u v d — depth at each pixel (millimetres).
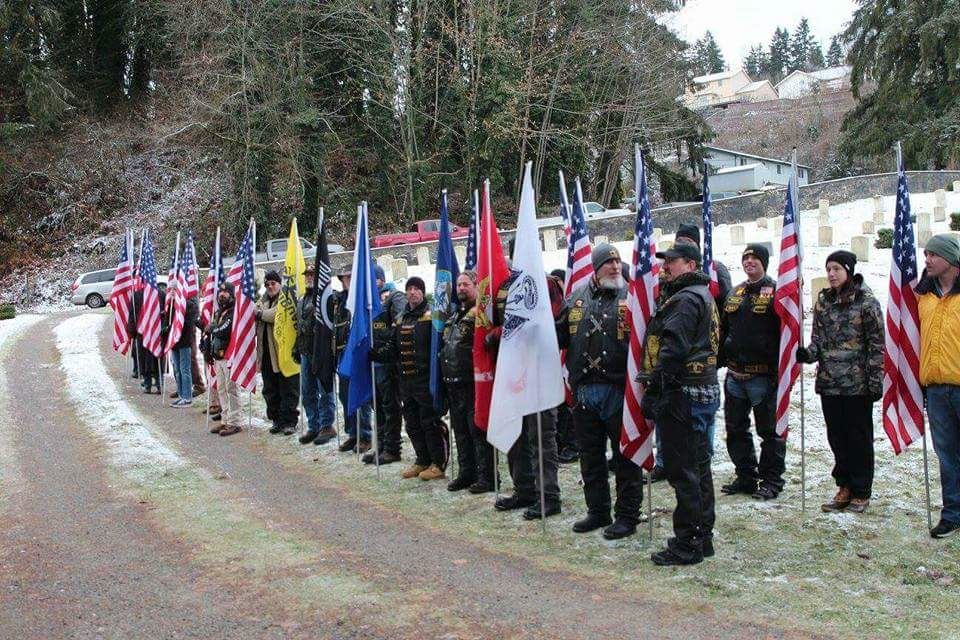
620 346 6547
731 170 57062
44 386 16094
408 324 8727
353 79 41156
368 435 10062
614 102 41188
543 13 39688
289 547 6746
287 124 37812
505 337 6941
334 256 29969
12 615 5535
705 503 6082
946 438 6219
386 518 7508
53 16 43562
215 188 43000
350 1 37594
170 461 9945
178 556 6633
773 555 6055
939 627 4809
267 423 12148
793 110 88312
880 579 5562
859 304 6750
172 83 43250
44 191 45625
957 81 44750
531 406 6867
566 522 7141
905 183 6750
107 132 45656
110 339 22391
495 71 37812
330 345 10141
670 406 5871
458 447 8305
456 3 38469
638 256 6387
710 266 8281
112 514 7895
